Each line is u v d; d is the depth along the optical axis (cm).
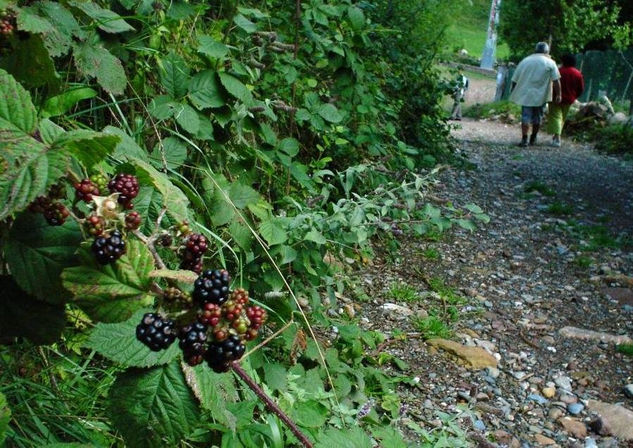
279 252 306
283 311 274
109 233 129
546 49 1316
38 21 170
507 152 1246
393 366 400
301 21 434
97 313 132
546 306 532
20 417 189
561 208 809
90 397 210
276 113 446
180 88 281
